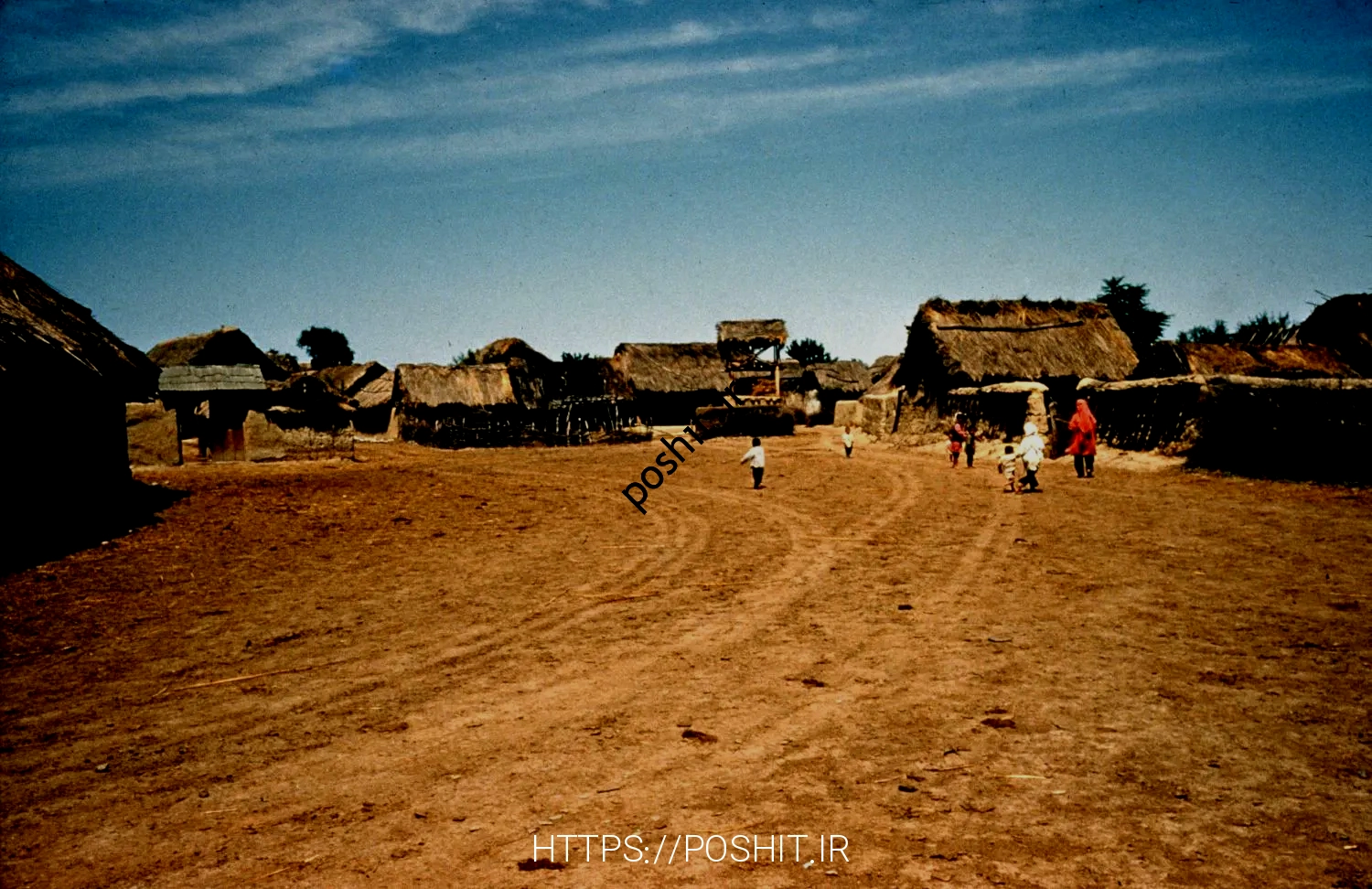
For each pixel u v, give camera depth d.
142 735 6.20
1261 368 30.22
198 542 14.05
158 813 4.97
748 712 6.50
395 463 34.50
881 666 7.55
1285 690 6.66
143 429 29.72
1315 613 8.77
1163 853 4.32
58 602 10.12
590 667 7.71
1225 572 10.77
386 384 61.16
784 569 12.10
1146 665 7.36
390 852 4.47
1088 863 4.23
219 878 4.24
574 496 22.11
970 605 9.63
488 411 54.56
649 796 5.09
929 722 6.20
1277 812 4.74
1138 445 25.14
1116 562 11.59
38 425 15.16
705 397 60.97
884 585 10.84
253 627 9.15
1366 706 6.28
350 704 6.79
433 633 8.89
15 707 6.78
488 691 7.09
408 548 14.03
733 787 5.20
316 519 16.86
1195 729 5.95
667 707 6.63
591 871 4.24
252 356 56.84
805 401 69.94
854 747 5.77
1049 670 7.29
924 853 4.36
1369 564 10.81
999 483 22.69
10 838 4.70
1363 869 4.14
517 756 5.72
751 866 4.26
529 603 10.23
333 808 5.01
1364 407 18.44
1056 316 39.97
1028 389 30.25
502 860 4.37
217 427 33.00
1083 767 5.38
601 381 64.19
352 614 9.70
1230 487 18.70
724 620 9.32
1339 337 32.72
